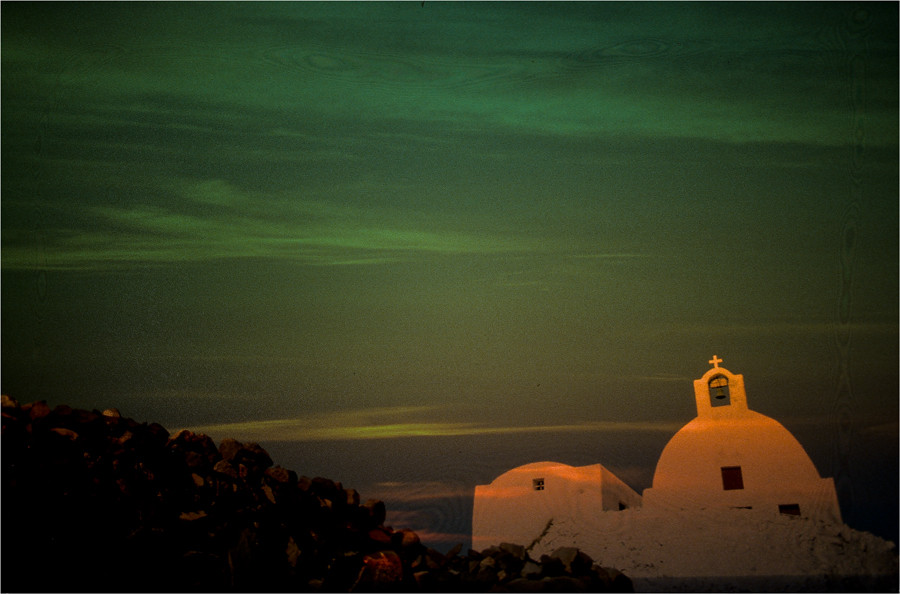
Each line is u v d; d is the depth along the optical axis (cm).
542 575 1155
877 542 1298
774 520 1348
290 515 1196
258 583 1052
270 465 1316
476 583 1141
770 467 1451
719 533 1343
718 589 1260
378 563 1145
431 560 1223
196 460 1223
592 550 1377
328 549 1172
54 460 1086
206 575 1050
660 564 1316
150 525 1094
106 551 1025
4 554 970
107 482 1112
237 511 1162
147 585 1007
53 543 1006
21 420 1112
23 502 1018
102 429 1197
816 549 1290
